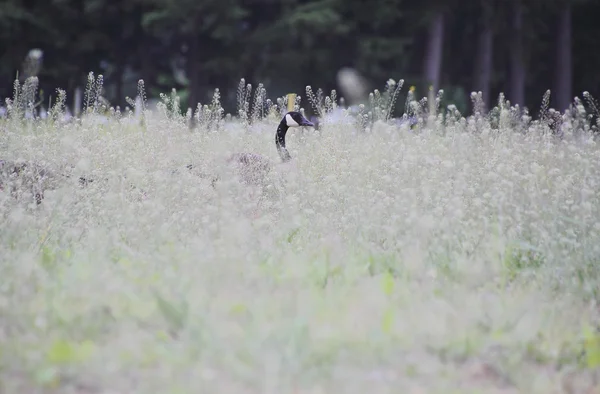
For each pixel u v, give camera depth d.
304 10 39.44
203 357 6.00
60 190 10.23
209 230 9.19
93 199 11.08
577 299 8.30
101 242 9.28
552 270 8.92
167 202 10.73
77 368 5.82
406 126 15.12
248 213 11.03
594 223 9.88
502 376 6.17
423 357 6.36
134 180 11.41
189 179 11.50
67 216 10.12
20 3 38.66
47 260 8.88
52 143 13.55
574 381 6.31
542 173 10.98
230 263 8.15
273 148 15.66
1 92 40.84
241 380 5.68
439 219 10.29
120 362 5.92
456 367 6.29
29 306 7.06
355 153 13.29
